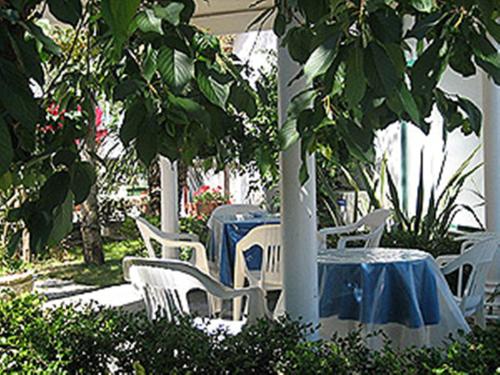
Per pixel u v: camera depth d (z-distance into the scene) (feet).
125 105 4.98
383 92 3.28
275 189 24.02
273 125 15.98
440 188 21.42
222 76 4.43
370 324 10.66
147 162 3.93
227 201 32.37
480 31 4.08
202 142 4.56
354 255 12.07
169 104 4.01
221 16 16.25
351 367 7.23
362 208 22.72
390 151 24.18
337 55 3.57
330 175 22.84
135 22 3.68
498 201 15.35
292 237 8.80
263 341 8.12
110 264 25.79
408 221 18.92
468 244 15.11
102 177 26.25
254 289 10.80
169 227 18.66
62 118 5.86
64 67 6.37
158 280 10.46
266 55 26.03
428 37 4.73
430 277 11.23
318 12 4.16
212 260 19.15
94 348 8.50
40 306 9.80
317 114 4.40
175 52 3.86
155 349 8.19
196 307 18.48
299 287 8.84
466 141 20.20
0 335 9.06
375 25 3.49
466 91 19.57
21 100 3.15
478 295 12.38
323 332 11.00
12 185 4.92
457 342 7.77
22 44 3.58
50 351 8.63
